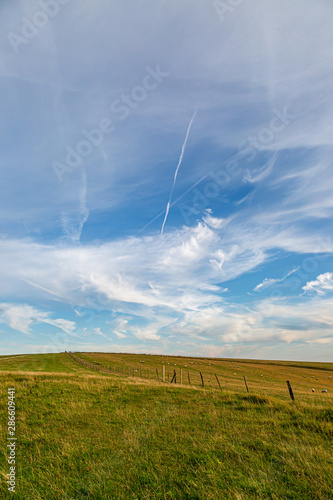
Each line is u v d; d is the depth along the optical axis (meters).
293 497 4.43
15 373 19.98
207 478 5.11
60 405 11.38
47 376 19.34
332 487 4.60
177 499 4.54
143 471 5.47
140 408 11.14
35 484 5.18
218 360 92.44
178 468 5.57
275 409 10.79
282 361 99.19
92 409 10.89
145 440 7.27
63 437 7.64
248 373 59.19
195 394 14.23
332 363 96.69
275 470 5.38
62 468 5.79
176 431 7.96
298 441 6.98
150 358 82.81
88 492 4.82
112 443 7.08
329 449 6.33
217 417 9.48
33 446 7.09
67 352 91.56
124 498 4.57
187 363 73.44
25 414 10.02
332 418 8.92
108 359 74.12
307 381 53.78
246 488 4.70
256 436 7.41
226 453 6.21
